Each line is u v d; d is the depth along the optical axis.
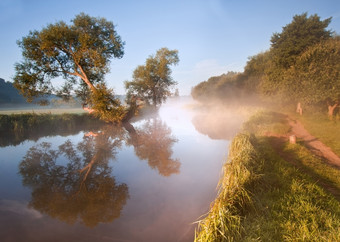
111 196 7.07
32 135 19.81
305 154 9.41
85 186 7.97
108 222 5.48
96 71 26.23
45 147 14.64
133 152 13.14
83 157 12.09
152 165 10.38
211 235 3.93
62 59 26.86
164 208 6.14
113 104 25.52
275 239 4.07
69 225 5.37
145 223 5.39
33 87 25.22
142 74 41.62
